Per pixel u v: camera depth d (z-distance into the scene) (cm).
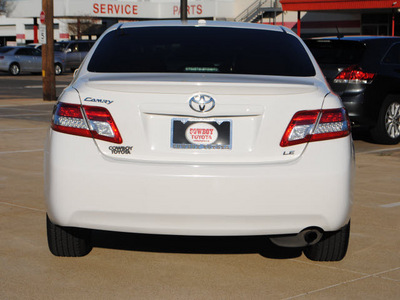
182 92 437
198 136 438
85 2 5681
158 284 468
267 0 5312
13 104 2039
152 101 437
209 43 522
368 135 1370
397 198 761
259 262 519
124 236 586
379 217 671
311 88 452
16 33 7481
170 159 436
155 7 5728
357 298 445
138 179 429
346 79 1160
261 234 442
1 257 523
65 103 447
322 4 3931
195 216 431
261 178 430
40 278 476
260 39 534
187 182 428
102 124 438
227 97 438
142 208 432
